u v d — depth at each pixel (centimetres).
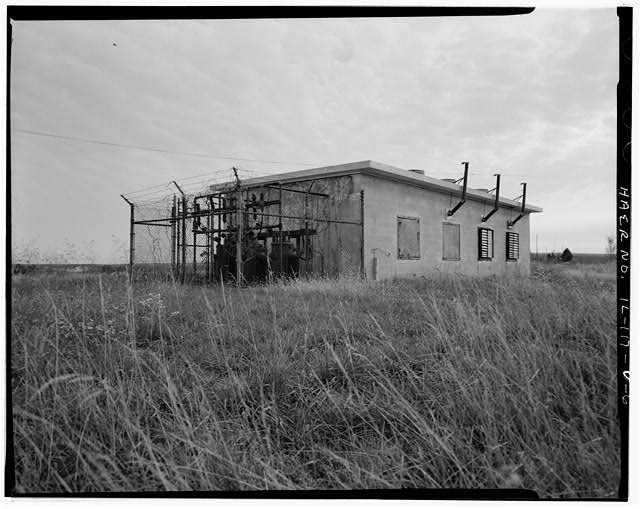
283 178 1293
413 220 1380
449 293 592
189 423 220
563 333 347
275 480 192
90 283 597
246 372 331
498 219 1836
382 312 537
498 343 300
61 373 285
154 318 461
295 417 264
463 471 204
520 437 210
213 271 1152
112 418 235
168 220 1189
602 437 201
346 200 1209
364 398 273
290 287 838
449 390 260
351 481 204
